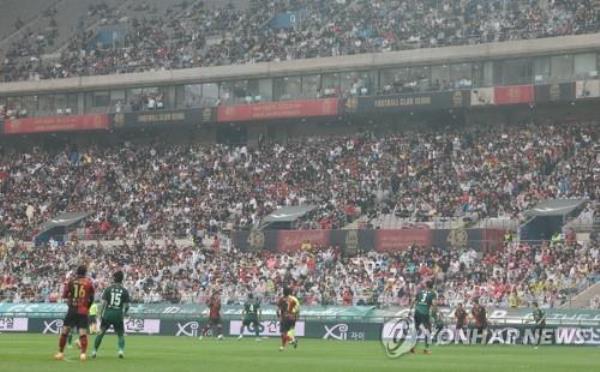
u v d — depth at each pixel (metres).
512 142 128.88
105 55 164.50
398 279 105.44
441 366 49.78
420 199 124.81
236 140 153.50
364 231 118.31
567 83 127.94
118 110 158.38
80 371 42.16
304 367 47.28
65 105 162.62
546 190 118.56
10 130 162.12
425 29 142.50
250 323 88.44
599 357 62.31
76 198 147.12
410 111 137.88
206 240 130.25
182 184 142.50
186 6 170.50
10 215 147.50
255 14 161.00
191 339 88.44
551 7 136.50
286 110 144.25
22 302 114.56
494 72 134.25
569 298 96.44
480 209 119.00
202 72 151.62
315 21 153.88
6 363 47.25
